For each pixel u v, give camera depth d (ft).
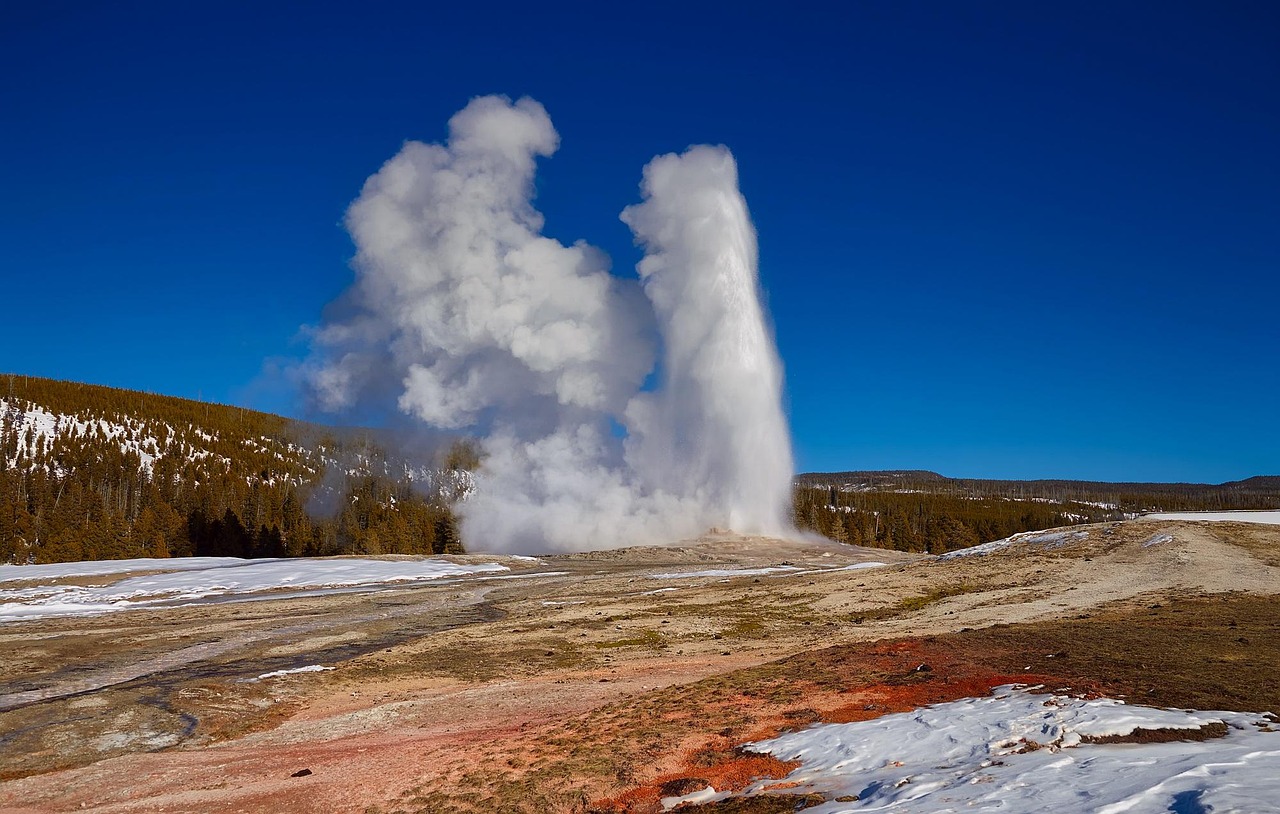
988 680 74.90
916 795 45.47
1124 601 135.44
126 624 165.48
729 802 51.98
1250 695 59.98
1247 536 179.52
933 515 570.05
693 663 116.06
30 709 97.96
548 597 203.82
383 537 407.44
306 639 147.02
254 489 494.59
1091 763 45.93
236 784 68.49
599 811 54.80
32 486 435.94
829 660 96.22
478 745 75.20
